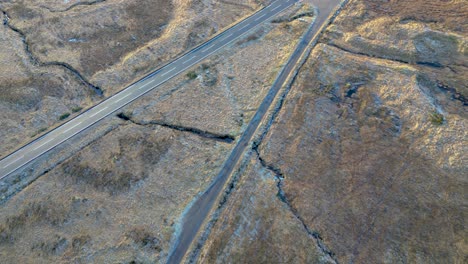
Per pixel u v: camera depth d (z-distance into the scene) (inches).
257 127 1704.0
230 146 1635.1
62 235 1347.2
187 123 1731.1
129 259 1279.5
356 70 1925.4
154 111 1784.0
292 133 1663.4
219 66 2009.1
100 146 1636.3
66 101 1830.7
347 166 1531.7
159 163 1572.3
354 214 1385.3
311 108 1756.9
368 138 1624.0
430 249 1280.8
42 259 1288.1
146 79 1941.4
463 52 2003.0
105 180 1507.1
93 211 1413.6
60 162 1579.7
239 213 1390.3
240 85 1909.4
